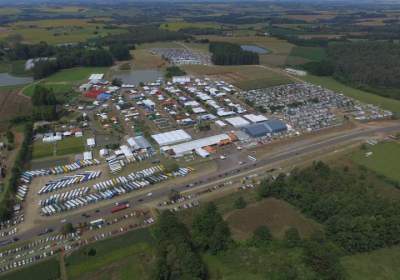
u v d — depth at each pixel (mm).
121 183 154375
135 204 141250
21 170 163750
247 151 185250
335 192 138250
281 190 140000
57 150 184000
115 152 179250
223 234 114062
